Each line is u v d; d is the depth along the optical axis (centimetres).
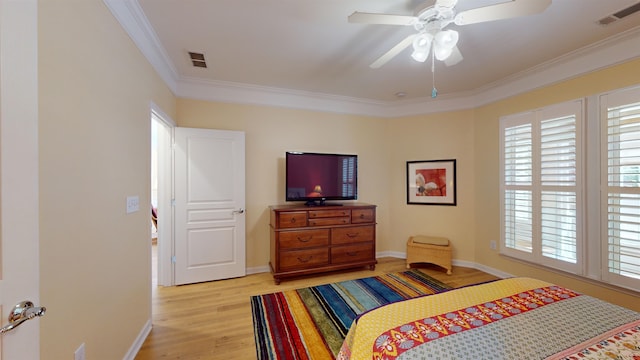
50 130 100
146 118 199
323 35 212
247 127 329
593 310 111
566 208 242
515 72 279
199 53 240
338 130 373
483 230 330
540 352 85
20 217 70
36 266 75
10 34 67
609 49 215
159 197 287
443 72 281
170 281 285
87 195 124
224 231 306
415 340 91
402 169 390
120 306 156
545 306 115
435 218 367
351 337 116
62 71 107
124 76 163
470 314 109
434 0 148
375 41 221
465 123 350
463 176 350
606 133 216
